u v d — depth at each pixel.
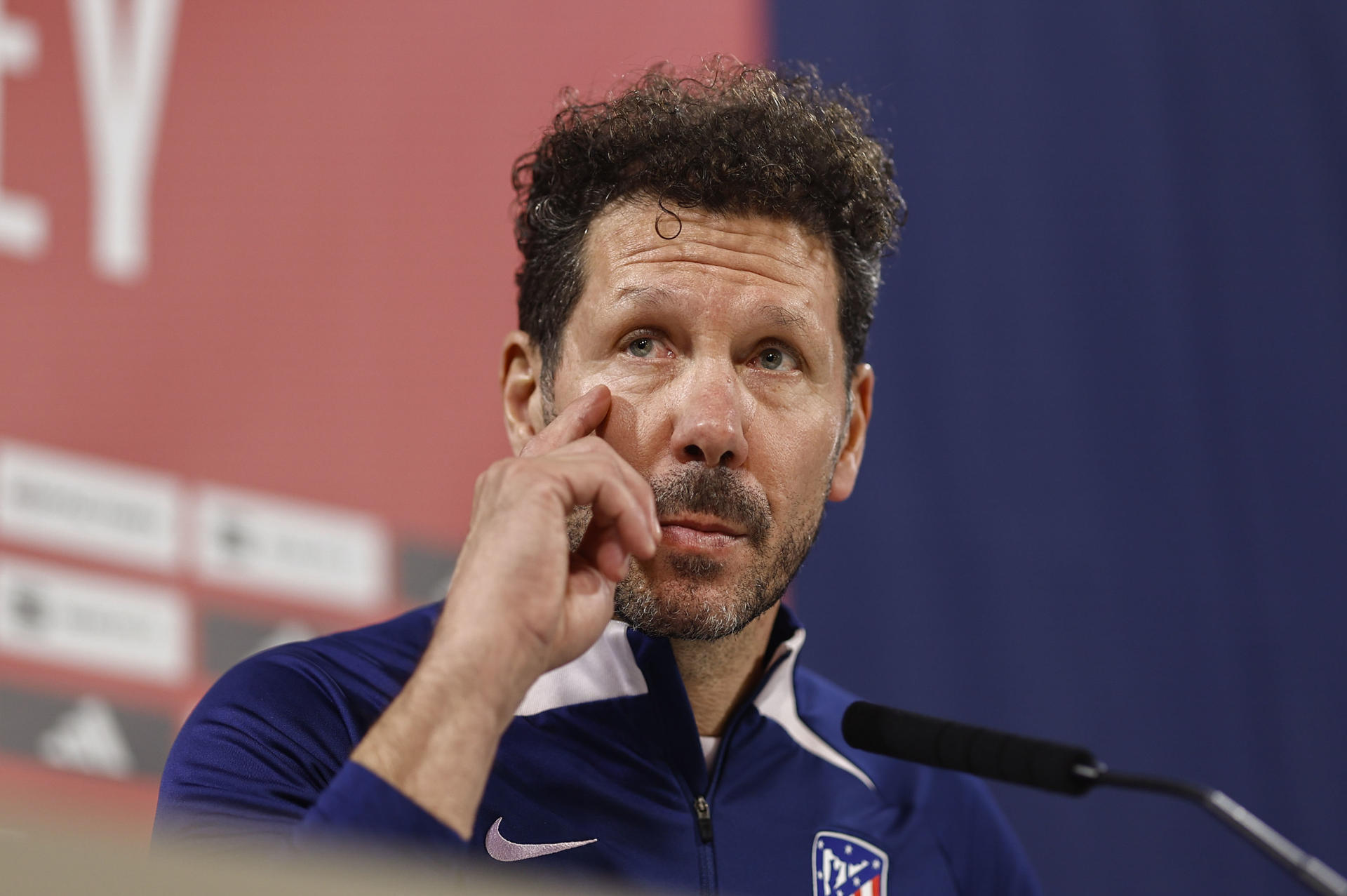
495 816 3.57
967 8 8.84
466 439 6.95
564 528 2.92
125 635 6.07
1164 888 8.09
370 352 6.79
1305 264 9.23
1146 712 8.33
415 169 7.04
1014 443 8.42
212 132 6.57
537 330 3.89
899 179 8.45
